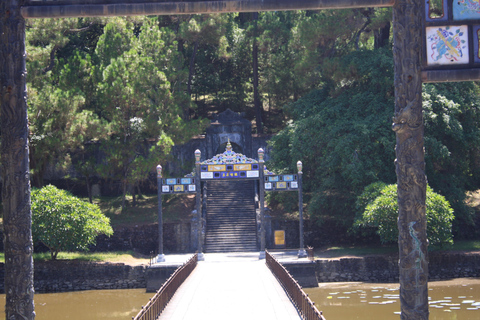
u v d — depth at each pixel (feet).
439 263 84.38
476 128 99.96
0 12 28.91
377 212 80.84
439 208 81.51
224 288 57.93
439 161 96.07
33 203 82.38
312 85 123.54
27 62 99.09
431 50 27.32
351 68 99.45
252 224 106.63
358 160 89.97
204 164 86.58
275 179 86.63
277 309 45.68
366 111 96.73
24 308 28.60
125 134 106.11
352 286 79.41
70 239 82.43
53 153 100.58
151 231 103.50
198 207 87.10
